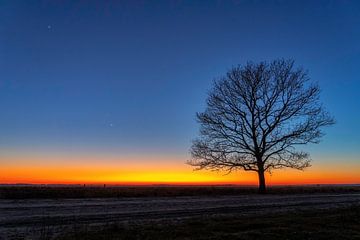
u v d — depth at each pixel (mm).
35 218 18031
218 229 15805
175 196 38031
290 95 47656
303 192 50750
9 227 15359
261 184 47625
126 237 13711
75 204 25266
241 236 14594
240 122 48250
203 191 44281
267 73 48062
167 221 17766
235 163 48000
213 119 48656
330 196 40812
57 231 14586
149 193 38844
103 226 15852
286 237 14992
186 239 13734
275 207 26000
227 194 43344
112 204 25938
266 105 48031
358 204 28969
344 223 18812
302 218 19594
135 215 20016
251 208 25031
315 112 47469
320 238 15141
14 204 24266
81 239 13180
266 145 48062
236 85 48375
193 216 20031
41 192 32750
